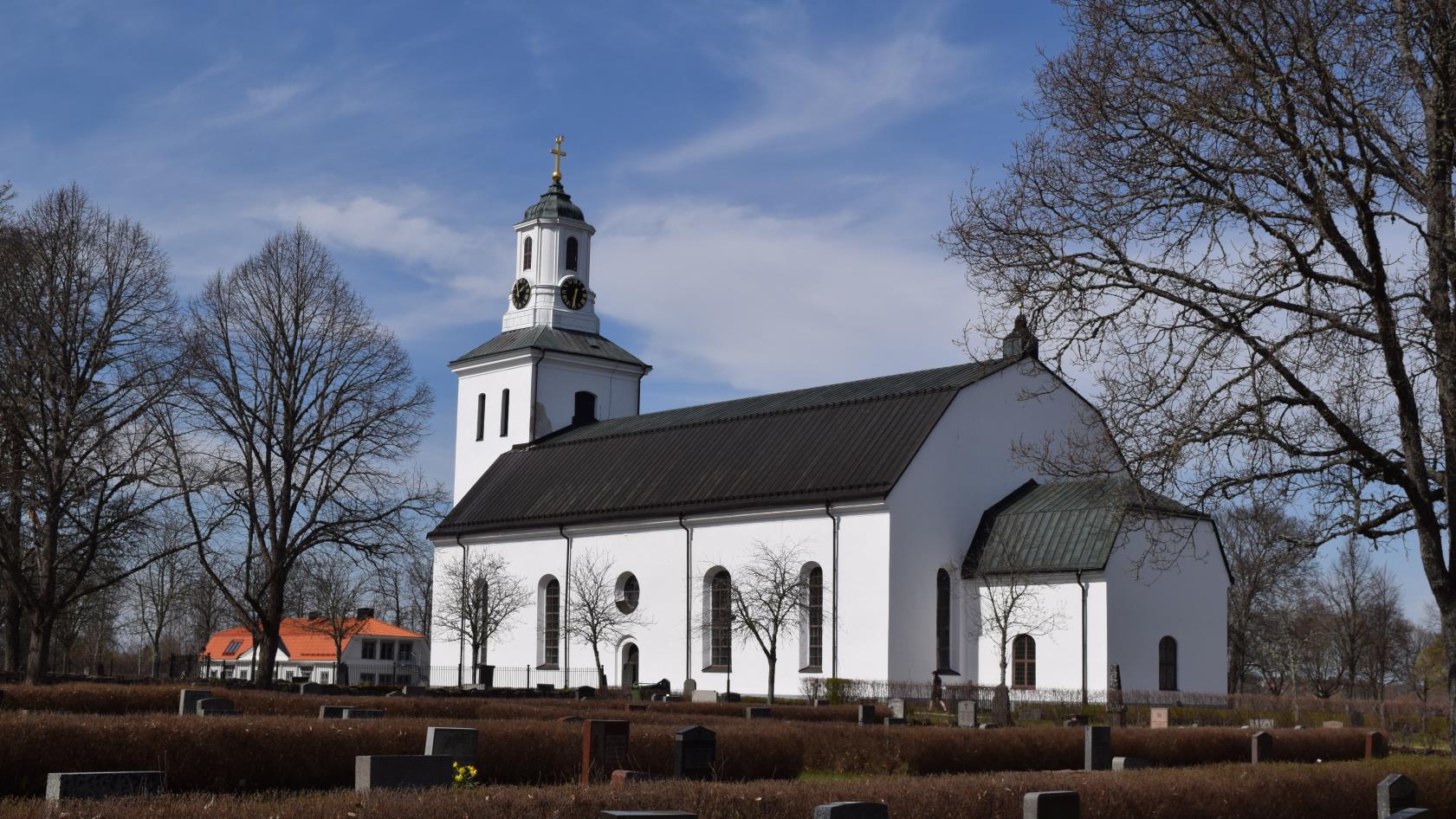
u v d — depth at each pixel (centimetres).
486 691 6072
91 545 4953
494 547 7444
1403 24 2509
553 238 8431
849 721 4328
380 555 5688
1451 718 2527
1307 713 5303
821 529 5897
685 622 6372
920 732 2991
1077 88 2717
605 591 6781
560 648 6988
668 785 1551
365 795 1427
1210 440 2578
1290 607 9638
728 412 7138
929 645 5750
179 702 3328
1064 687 5444
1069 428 6469
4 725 1991
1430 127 2486
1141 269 2694
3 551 4788
